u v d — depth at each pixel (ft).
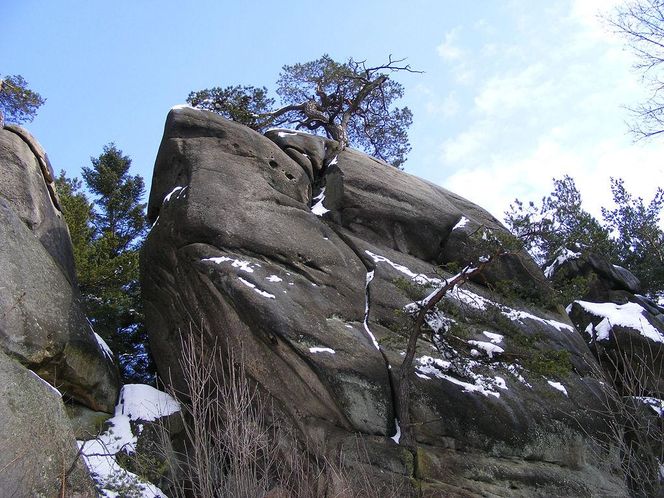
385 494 33.94
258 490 27.89
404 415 36.81
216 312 38.86
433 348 42.39
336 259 44.96
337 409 36.58
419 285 41.16
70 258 45.91
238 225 42.52
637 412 40.50
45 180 46.32
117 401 41.11
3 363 29.04
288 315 38.42
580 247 61.00
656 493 38.52
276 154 50.47
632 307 57.47
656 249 74.23
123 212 79.82
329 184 51.72
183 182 46.03
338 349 38.45
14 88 67.46
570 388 45.50
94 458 35.24
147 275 45.16
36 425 28.50
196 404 32.04
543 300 47.93
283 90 71.82
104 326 58.59
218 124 49.62
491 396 40.75
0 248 36.58
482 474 37.45
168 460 31.37
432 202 53.31
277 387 36.91
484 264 40.40
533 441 40.42
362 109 71.00
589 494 39.83
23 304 36.11
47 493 27.22
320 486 32.40
